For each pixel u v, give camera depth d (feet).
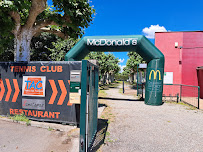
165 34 37.40
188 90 36.68
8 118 16.03
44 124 14.46
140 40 25.96
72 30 26.09
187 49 36.70
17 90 16.25
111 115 19.69
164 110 23.00
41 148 10.23
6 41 21.24
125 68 122.11
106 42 26.11
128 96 39.04
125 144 11.31
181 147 11.02
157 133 13.65
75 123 14.58
